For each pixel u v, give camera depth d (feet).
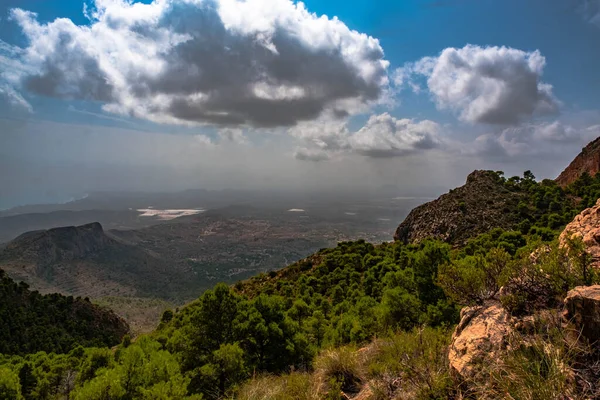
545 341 11.43
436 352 16.34
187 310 164.14
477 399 11.27
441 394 13.14
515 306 14.29
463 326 16.47
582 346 10.50
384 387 16.26
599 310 10.33
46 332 287.89
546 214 187.62
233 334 55.36
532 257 18.42
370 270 166.61
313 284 197.16
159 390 33.81
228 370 42.73
